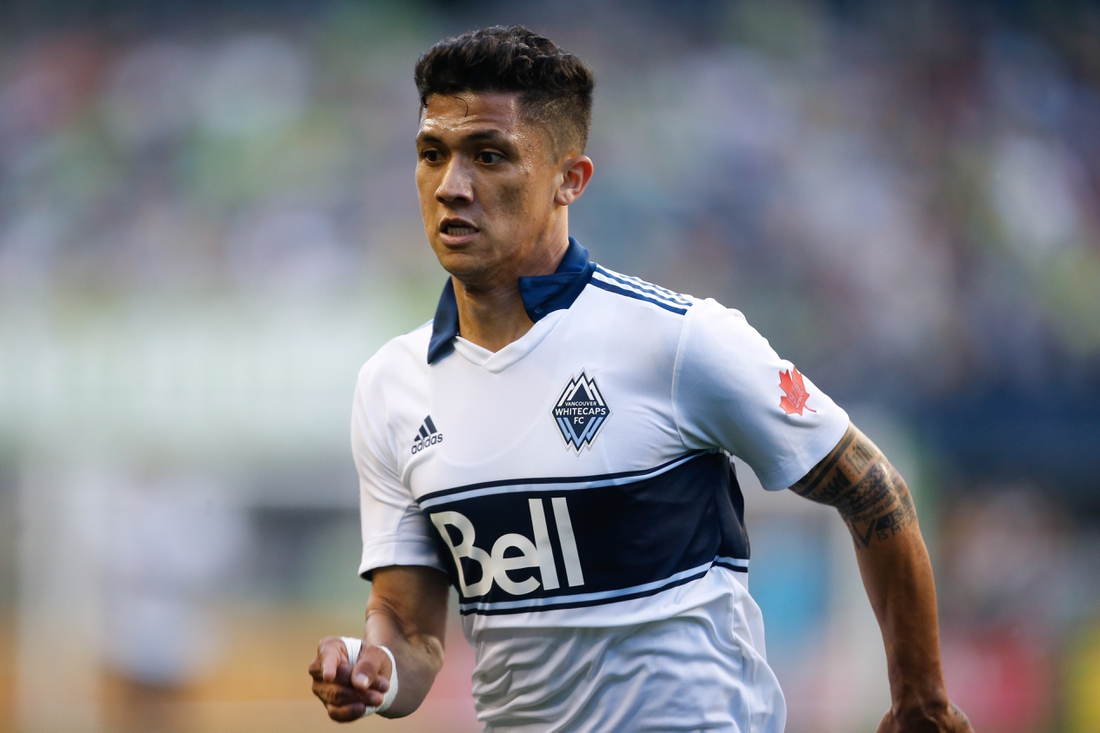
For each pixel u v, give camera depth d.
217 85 47.47
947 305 43.03
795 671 29.33
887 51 50.59
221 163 45.25
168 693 30.94
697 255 43.97
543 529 7.70
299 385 36.38
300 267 42.31
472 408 8.02
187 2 49.66
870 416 35.09
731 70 49.56
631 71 49.62
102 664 31.09
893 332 42.06
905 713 8.46
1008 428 34.28
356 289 41.66
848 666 29.34
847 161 47.03
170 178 44.72
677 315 7.75
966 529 33.34
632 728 7.74
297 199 44.44
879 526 8.16
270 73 48.00
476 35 7.73
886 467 8.16
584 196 45.38
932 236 45.00
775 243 44.38
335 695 7.62
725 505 8.12
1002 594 32.47
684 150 46.84
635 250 44.16
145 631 31.27
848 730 29.00
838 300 42.88
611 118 47.72
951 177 47.03
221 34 49.06
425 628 8.82
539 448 7.70
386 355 8.77
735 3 51.88
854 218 45.00
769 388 7.79
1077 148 49.16
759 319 42.69
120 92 46.84
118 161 44.91
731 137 47.31
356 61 49.03
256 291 41.34
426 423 8.23
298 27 49.53
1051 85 50.22
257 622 31.59
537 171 7.76
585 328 7.88
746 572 8.25
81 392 35.28
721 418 7.79
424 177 7.86
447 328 8.30
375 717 28.19
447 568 8.66
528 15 51.97
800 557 29.67
